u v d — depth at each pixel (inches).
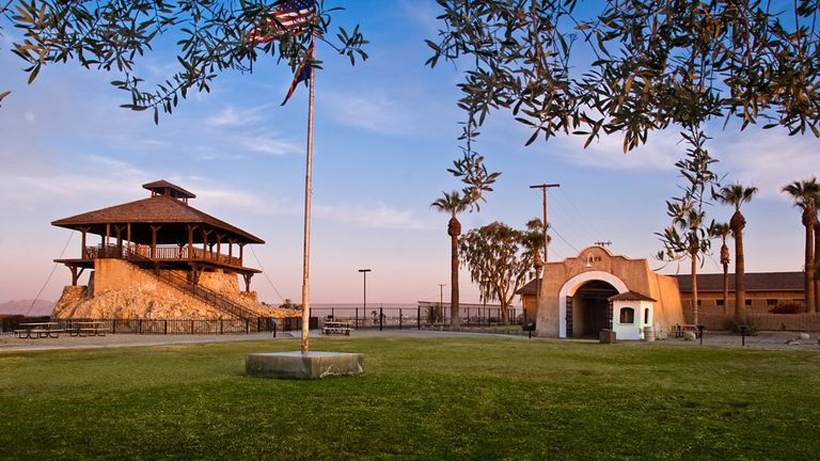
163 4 177.3
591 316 1968.5
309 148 645.9
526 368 679.7
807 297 2025.1
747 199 1894.7
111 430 354.3
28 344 1132.5
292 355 581.3
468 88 145.9
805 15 141.0
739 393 495.5
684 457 304.3
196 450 315.3
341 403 437.7
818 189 2000.5
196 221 2106.3
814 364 749.9
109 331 1749.5
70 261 2149.4
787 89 141.7
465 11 147.9
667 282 1849.2
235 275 2561.5
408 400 450.6
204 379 560.1
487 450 316.8
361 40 177.8
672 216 194.7
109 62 182.7
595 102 143.6
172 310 1897.1
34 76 170.1
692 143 196.5
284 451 314.3
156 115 188.1
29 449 313.7
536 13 145.4
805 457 303.4
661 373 639.1
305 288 624.1
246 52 181.3
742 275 1916.8
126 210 2204.7
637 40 142.4
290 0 179.3
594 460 298.7
